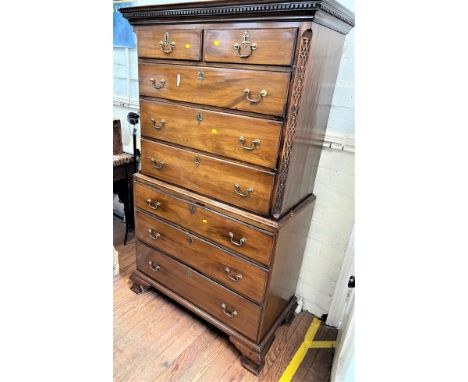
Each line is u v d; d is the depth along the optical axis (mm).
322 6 810
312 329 1562
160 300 1648
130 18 1188
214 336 1455
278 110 953
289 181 1099
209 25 1006
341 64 1250
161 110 1260
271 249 1101
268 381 1273
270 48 908
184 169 1278
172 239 1421
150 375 1252
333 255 1521
